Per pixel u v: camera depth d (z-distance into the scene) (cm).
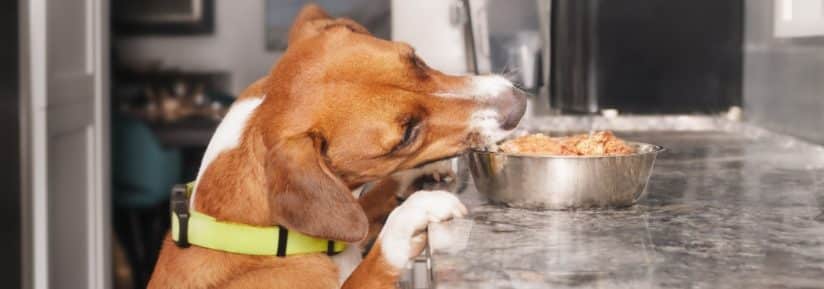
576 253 103
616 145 141
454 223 125
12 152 237
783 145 247
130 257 453
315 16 161
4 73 231
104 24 326
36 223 250
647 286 87
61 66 273
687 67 328
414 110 142
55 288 262
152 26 507
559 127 324
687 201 145
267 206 139
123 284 447
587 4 329
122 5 505
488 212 135
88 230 308
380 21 499
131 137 444
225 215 141
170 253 148
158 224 464
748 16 321
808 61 259
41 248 250
